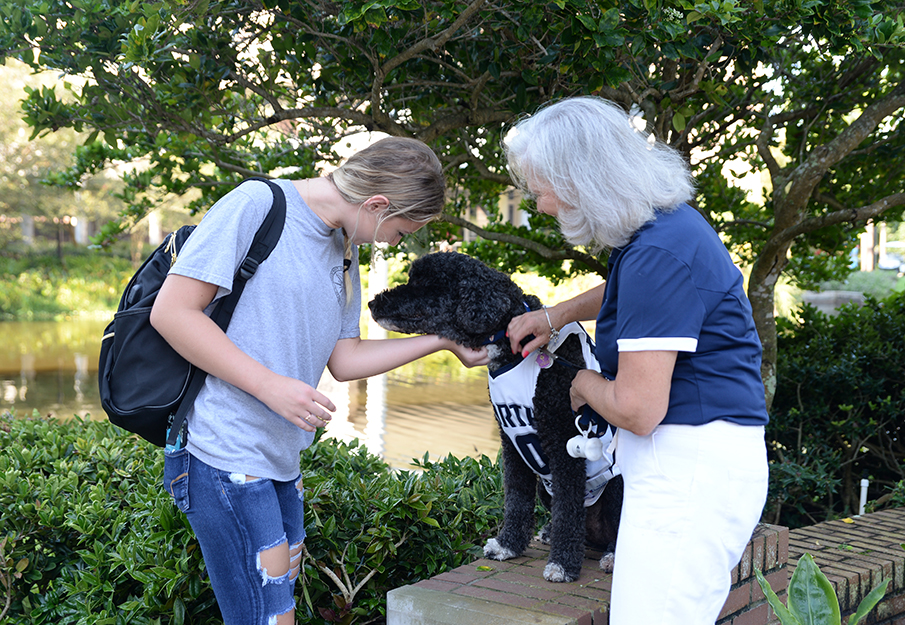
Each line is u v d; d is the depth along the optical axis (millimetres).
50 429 4105
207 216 1788
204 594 2619
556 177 1650
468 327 2215
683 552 1598
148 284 1863
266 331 1802
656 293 1544
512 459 2508
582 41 2877
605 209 1612
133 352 1783
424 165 1885
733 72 4207
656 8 2723
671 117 3836
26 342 16906
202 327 1705
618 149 1628
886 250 25188
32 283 24812
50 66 3207
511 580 2303
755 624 2393
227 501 1781
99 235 4852
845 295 16672
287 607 1880
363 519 2885
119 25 2971
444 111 4305
